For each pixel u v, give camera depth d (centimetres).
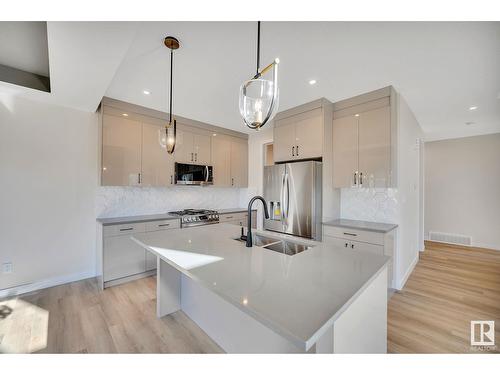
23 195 271
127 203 352
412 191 356
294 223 311
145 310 235
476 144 471
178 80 247
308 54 199
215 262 135
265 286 104
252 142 486
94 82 219
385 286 150
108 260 287
